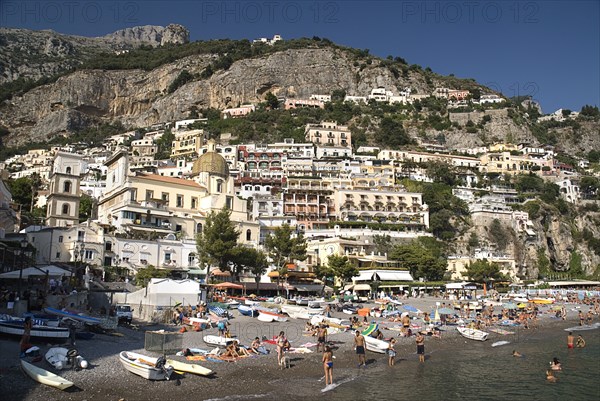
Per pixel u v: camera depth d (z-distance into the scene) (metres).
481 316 75.69
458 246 159.25
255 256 80.25
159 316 53.78
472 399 33.03
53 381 28.55
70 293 54.94
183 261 86.81
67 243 77.19
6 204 82.25
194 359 38.06
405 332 57.47
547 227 181.50
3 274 52.59
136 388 30.08
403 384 36.09
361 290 98.69
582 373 41.19
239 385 32.81
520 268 164.50
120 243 81.06
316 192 172.25
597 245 183.12
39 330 36.47
